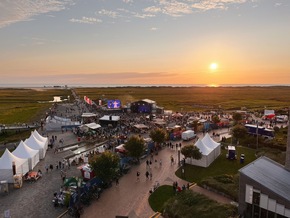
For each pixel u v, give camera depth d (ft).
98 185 161.89
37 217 131.64
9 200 150.20
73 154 241.55
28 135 314.35
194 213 126.41
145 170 195.31
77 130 326.85
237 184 155.84
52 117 398.83
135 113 489.26
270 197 115.24
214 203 133.80
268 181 121.19
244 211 124.36
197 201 136.46
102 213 134.72
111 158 163.84
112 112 498.69
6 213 125.80
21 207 141.90
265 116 410.93
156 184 168.04
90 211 136.67
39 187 167.73
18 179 166.40
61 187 162.50
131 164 207.41
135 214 133.90
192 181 174.40
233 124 355.56
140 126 334.03
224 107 578.66
